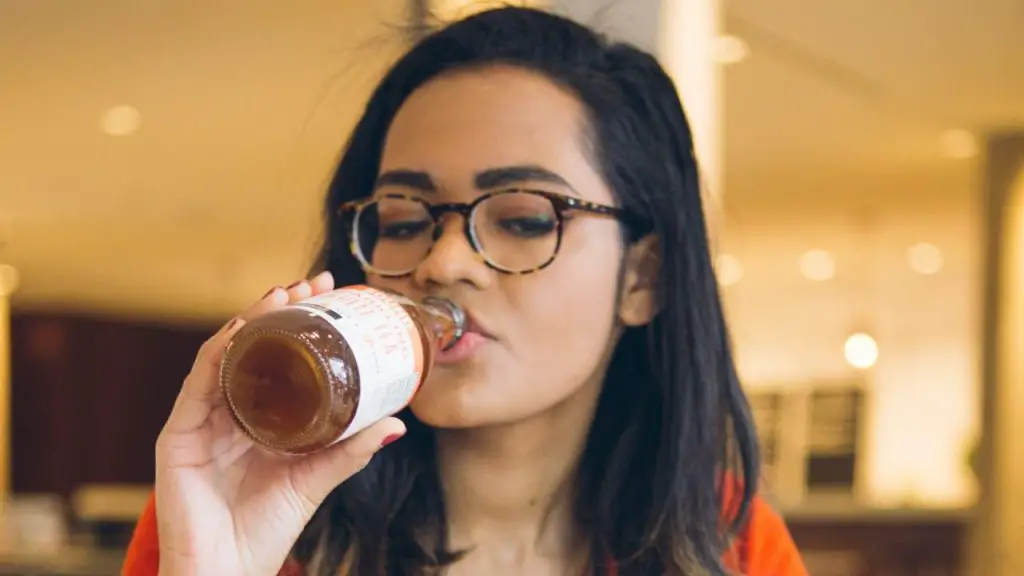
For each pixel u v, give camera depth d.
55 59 3.23
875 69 3.19
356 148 0.83
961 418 6.85
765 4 2.67
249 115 3.77
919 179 4.62
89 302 7.66
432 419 0.70
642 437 0.81
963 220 5.42
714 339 0.82
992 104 3.53
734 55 3.08
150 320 8.03
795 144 4.07
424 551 0.76
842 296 7.29
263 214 5.29
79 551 3.59
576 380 0.72
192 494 0.63
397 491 0.77
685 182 0.82
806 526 4.39
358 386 0.57
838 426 7.19
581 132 0.74
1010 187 3.88
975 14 2.71
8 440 7.22
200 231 5.70
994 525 3.86
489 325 0.69
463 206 0.71
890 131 3.88
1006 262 3.88
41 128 3.92
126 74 3.35
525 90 0.73
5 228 5.59
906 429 7.03
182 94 3.55
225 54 3.16
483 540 0.78
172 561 0.62
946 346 6.94
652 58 0.83
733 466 0.85
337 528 0.77
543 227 0.71
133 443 7.86
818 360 7.33
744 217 5.42
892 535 4.28
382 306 0.61
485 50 0.76
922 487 6.89
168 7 2.81
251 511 0.64
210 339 0.63
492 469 0.76
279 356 0.57
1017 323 3.84
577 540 0.80
